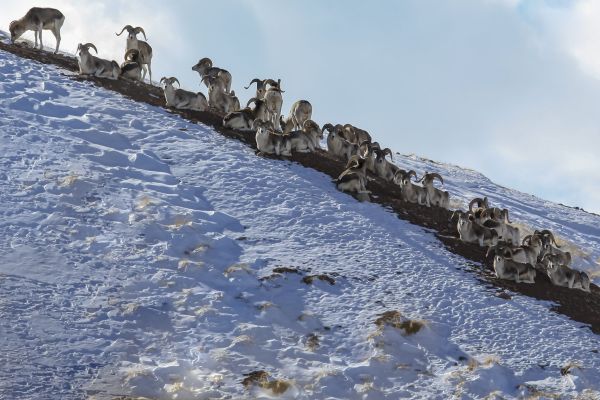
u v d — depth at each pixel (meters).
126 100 80.31
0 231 54.66
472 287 61.75
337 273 59.41
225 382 46.28
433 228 71.12
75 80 81.69
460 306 58.72
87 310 49.84
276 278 56.97
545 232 75.12
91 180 63.06
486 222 73.38
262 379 46.88
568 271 66.50
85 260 54.41
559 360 54.53
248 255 59.62
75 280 52.22
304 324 53.34
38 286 50.62
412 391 49.03
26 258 52.81
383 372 50.19
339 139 81.06
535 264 69.38
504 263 64.19
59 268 52.84
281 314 53.72
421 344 53.72
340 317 54.62
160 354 47.94
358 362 50.94
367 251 63.50
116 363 46.16
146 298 52.38
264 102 82.06
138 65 87.25
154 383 45.06
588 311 62.84
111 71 84.62
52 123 70.75
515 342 55.81
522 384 51.16
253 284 56.16
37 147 65.81
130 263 55.28
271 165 73.94
